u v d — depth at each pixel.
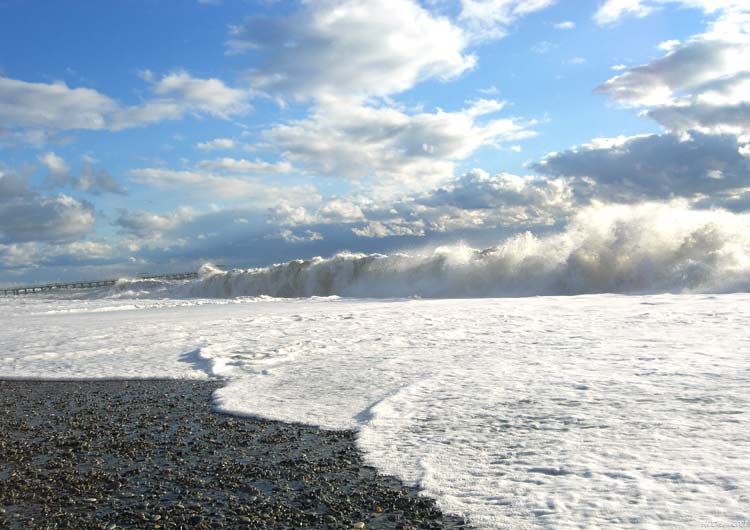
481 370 8.64
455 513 4.07
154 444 6.23
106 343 14.06
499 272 29.72
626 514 3.79
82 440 6.53
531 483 4.45
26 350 13.62
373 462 5.21
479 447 5.37
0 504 4.71
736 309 13.42
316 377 8.98
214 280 44.41
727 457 4.61
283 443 5.97
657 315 13.36
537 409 6.43
